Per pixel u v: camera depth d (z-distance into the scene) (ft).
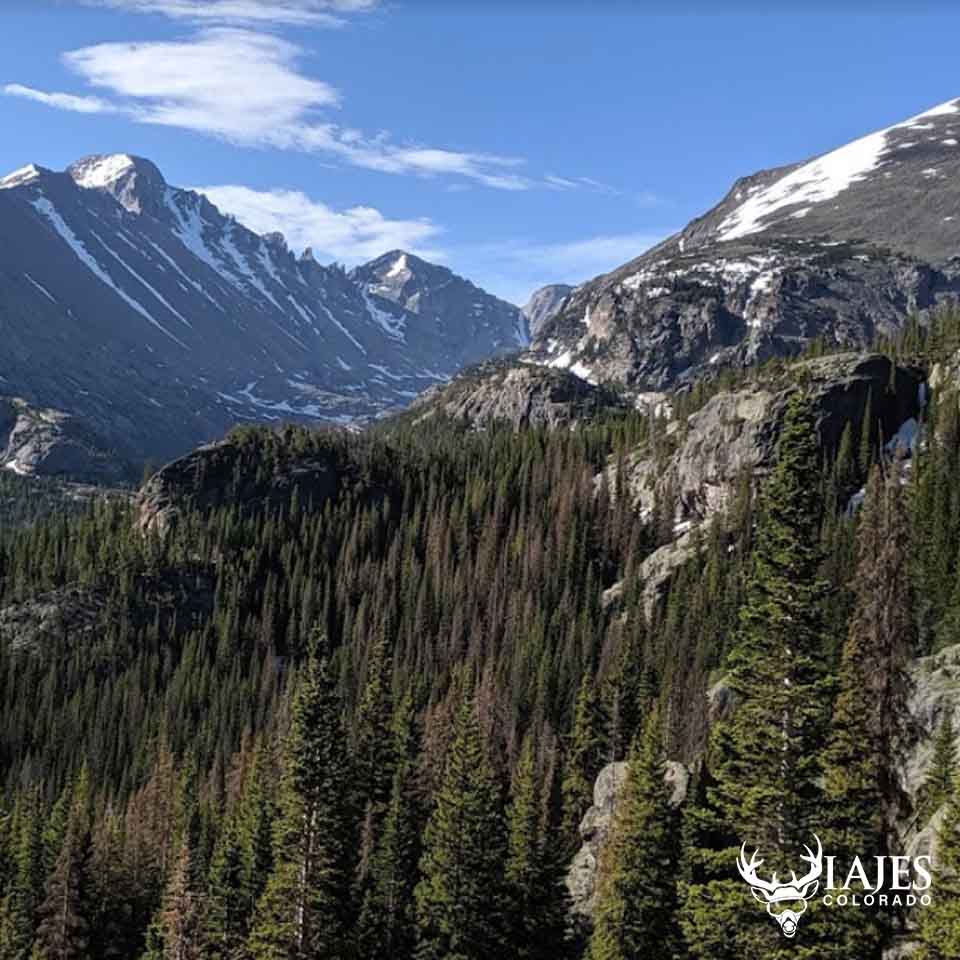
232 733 570.05
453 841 257.14
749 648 157.58
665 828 222.28
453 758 266.98
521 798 294.05
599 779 291.79
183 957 296.71
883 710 149.79
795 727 151.94
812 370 623.36
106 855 372.38
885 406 595.47
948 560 331.98
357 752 352.49
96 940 349.82
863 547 156.76
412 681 531.50
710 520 605.31
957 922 145.28
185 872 308.40
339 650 619.67
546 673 494.18
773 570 157.58
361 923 274.16
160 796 453.17
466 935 253.24
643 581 575.79
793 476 158.61
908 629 153.69
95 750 580.71
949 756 168.55
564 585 609.01
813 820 150.71
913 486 402.31
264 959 231.09
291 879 230.89
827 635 157.28
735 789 155.84
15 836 407.23
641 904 218.79
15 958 350.02
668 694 394.11
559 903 263.29
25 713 611.06
